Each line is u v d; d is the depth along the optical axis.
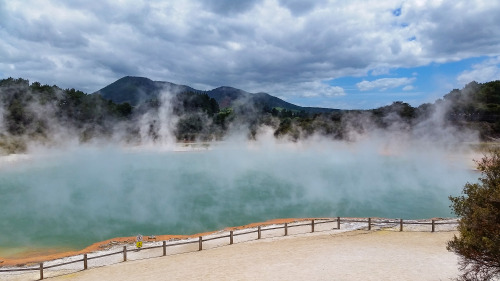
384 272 10.85
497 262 7.52
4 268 13.76
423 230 16.39
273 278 10.82
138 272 12.23
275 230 17.31
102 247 16.45
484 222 7.55
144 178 34.75
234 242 15.41
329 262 12.10
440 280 9.96
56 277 12.31
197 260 13.16
